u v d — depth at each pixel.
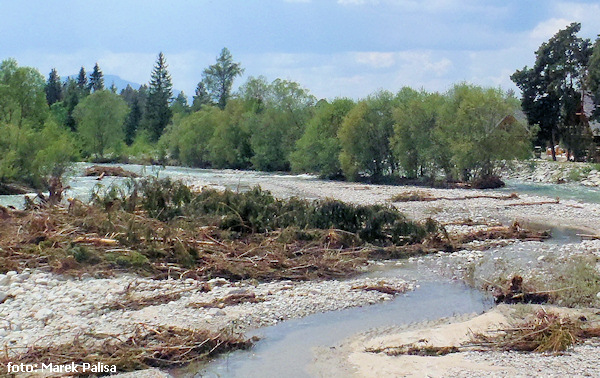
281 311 14.64
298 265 19.20
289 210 24.11
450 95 52.66
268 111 74.56
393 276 18.67
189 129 88.75
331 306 15.21
